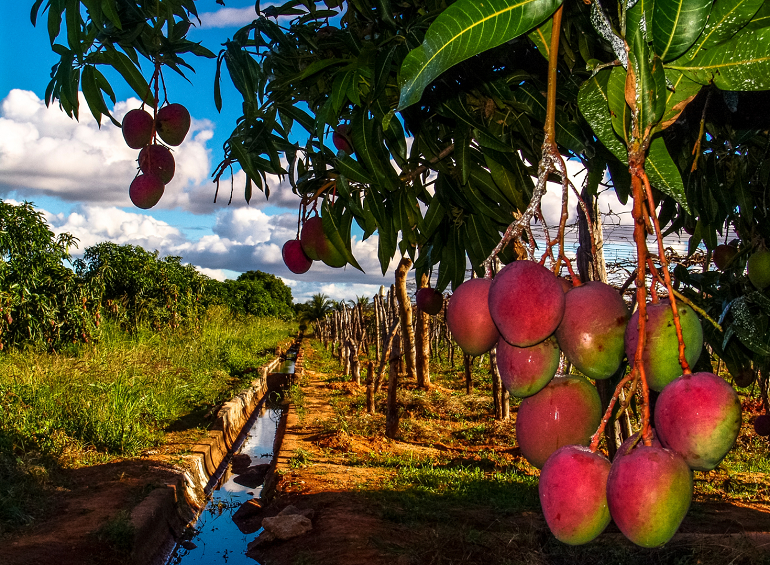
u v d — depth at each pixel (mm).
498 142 1638
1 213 10633
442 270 2299
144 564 5336
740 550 4312
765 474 8500
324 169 1850
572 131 1662
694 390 808
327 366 24469
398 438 10930
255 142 1863
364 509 6270
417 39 1416
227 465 9836
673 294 826
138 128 1708
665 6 792
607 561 4523
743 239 2324
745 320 1591
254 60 1816
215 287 31938
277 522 5910
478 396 14617
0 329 10461
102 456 7840
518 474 8453
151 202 1736
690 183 1950
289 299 62656
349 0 1787
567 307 986
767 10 881
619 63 870
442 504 6586
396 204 2029
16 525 5297
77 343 12453
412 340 17562
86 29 1672
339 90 1535
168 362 14453
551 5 801
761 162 2025
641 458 791
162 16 1612
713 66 854
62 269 12219
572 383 999
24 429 7637
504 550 4914
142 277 17391
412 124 1932
